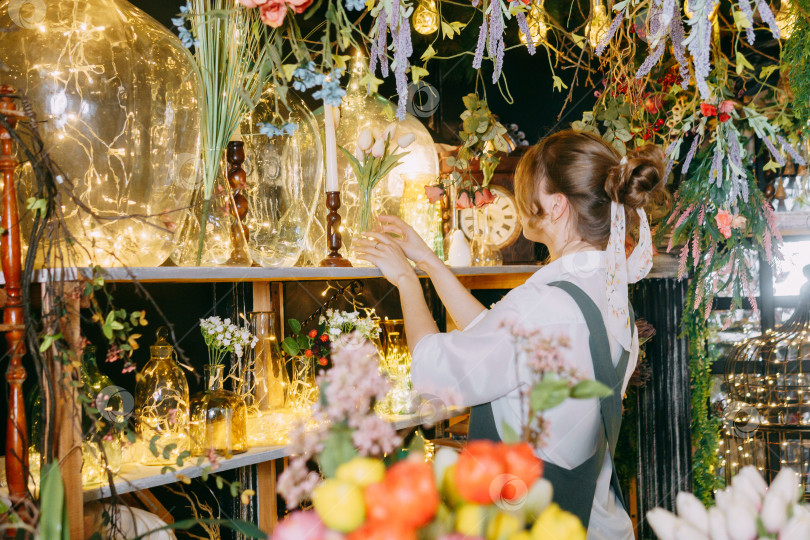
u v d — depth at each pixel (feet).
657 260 9.05
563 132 4.94
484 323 4.48
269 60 4.07
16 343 3.35
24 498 3.23
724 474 11.21
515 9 4.38
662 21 3.62
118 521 3.73
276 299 6.46
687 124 6.47
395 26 3.95
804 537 2.25
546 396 2.69
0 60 3.58
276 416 5.14
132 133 3.94
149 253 4.07
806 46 7.69
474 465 2.40
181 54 4.39
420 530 2.34
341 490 2.34
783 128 8.31
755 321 12.64
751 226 7.73
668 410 9.61
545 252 8.38
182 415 4.53
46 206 3.26
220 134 4.48
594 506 4.42
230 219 4.50
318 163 5.09
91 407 3.50
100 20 3.91
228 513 6.02
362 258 5.24
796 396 11.46
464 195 6.89
